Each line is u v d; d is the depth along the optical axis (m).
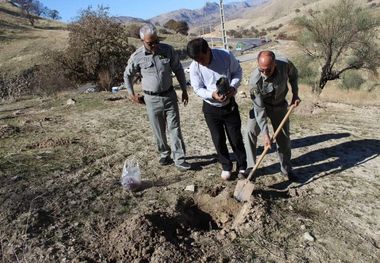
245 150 6.09
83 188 5.98
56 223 5.07
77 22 26.47
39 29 69.50
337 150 7.23
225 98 5.31
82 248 4.57
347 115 9.59
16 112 12.09
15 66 42.81
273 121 5.81
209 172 6.43
